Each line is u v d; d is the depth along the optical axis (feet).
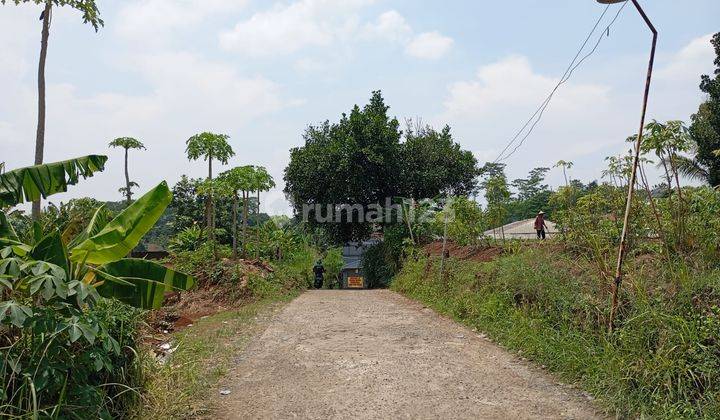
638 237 25.30
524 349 23.90
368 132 72.59
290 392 19.35
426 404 17.84
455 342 27.02
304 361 23.58
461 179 80.23
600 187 28.40
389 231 73.10
